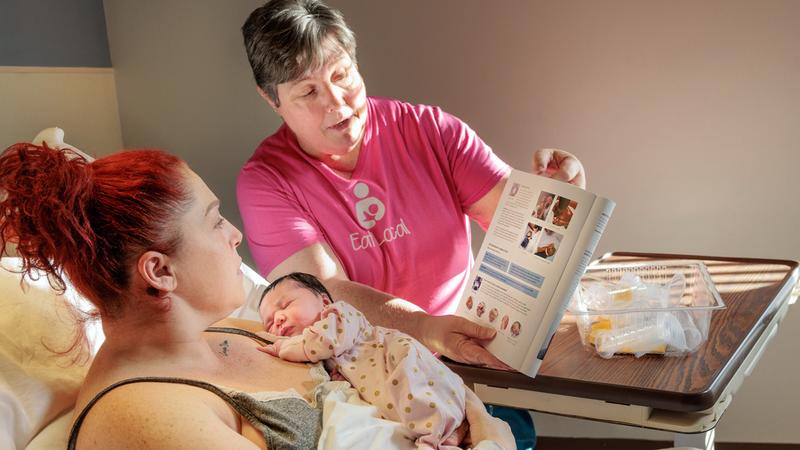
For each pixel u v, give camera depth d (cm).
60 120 229
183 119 258
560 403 140
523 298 145
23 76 215
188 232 118
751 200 244
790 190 241
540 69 247
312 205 190
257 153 199
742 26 234
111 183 114
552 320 138
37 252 112
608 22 241
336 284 175
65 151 117
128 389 108
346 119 180
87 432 106
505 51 247
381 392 128
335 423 117
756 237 246
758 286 178
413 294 197
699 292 164
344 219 192
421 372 128
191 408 105
